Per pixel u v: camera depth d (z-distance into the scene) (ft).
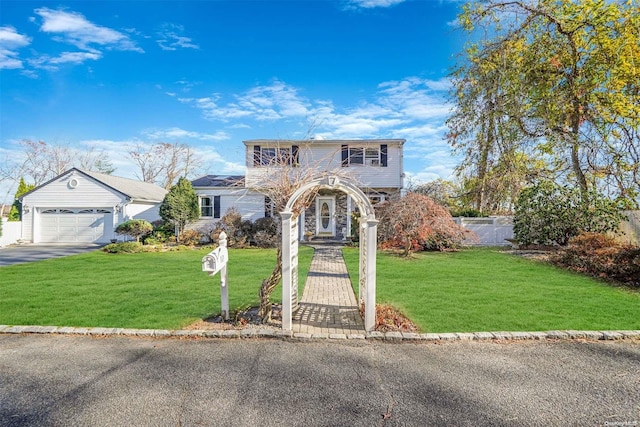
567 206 43.86
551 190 45.03
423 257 41.63
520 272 31.83
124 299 22.98
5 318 18.99
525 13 49.44
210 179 76.38
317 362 13.82
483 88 56.65
